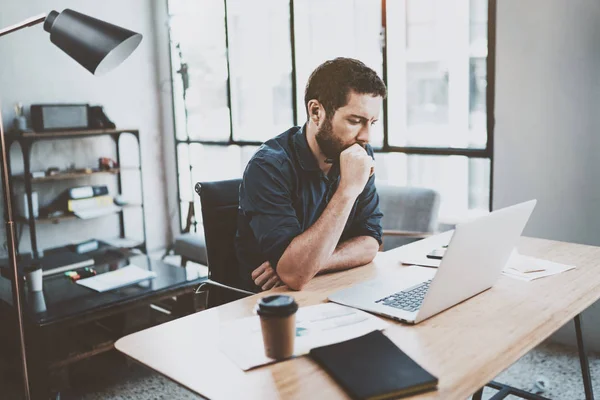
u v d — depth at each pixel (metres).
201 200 1.95
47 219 4.12
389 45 3.51
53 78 4.40
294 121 4.09
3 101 4.19
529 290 1.44
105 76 4.67
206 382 1.00
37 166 4.36
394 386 0.93
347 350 1.07
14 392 2.47
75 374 2.69
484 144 3.26
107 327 2.75
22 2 4.22
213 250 1.95
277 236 1.59
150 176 5.03
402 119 3.55
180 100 4.94
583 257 1.73
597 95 2.60
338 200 1.57
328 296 1.43
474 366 1.04
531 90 2.81
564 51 2.67
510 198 2.97
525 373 2.53
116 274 2.79
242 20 4.38
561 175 2.78
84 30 1.65
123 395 2.48
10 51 4.19
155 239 5.11
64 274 2.90
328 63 1.62
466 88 3.29
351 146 1.63
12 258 1.82
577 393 2.33
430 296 1.23
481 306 1.34
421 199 3.05
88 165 4.63
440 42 3.34
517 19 2.80
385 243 3.16
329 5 3.79
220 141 4.66
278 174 1.68
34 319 2.27
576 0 2.60
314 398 0.93
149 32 4.89
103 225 4.77
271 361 1.07
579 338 1.73
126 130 4.46
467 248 1.25
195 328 1.26
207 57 4.68
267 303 1.07
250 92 4.45
